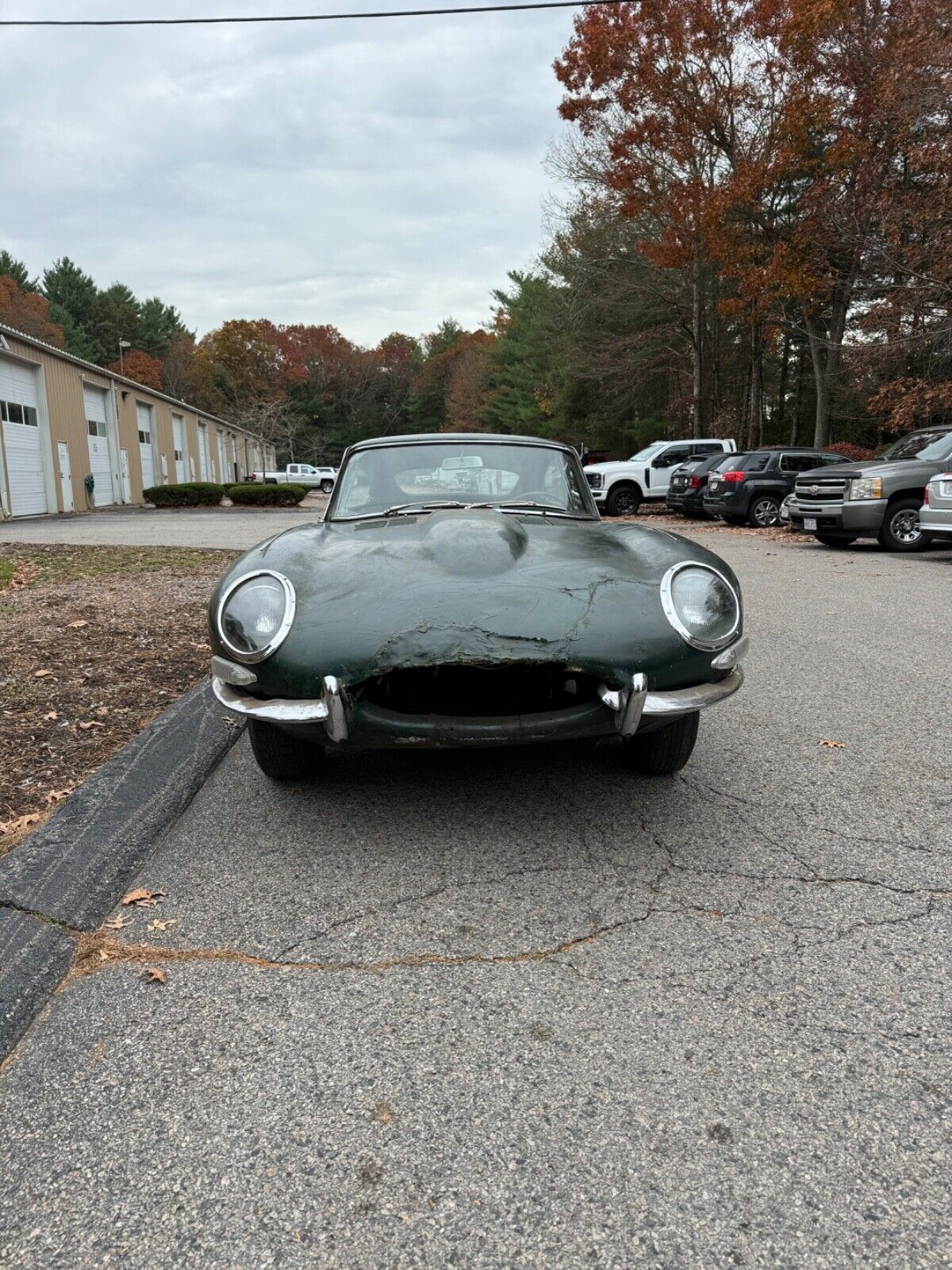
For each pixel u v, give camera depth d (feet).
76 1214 5.04
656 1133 5.55
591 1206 5.00
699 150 87.56
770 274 73.67
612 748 13.00
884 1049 6.31
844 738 13.48
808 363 125.59
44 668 17.12
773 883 8.80
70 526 67.67
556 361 130.93
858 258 65.00
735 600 9.93
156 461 127.85
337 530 12.23
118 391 110.83
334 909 8.43
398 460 13.97
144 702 14.99
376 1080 6.08
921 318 61.31
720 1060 6.23
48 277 287.69
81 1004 7.04
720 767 12.21
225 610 9.48
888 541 40.42
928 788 11.38
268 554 10.37
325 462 304.09
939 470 40.06
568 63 86.89
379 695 9.36
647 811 10.63
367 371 314.14
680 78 82.69
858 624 23.06
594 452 114.21
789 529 53.83
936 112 54.95
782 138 73.15
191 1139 5.58
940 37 54.13
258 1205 5.07
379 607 9.13
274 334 293.84
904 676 17.40
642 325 112.06
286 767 11.22
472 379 223.10
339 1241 4.81
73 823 9.88
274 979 7.32
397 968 7.43
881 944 7.70
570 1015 6.76
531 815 10.55
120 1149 5.51
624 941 7.79
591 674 8.95
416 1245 4.78
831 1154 5.36
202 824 10.44
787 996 6.95
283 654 8.98
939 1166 5.25
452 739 9.04
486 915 8.25
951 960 7.43
